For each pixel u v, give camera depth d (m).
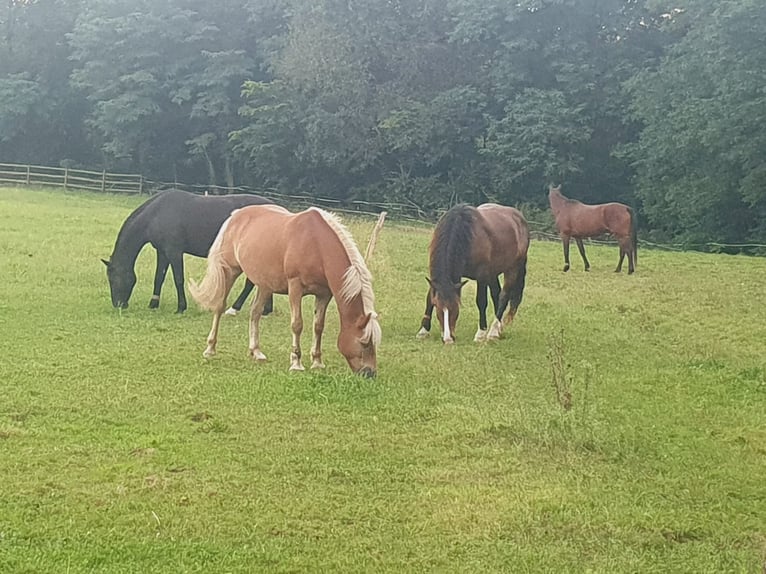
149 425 6.95
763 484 6.42
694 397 8.91
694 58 31.58
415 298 14.33
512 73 37.56
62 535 4.96
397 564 4.84
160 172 46.72
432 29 40.19
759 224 31.83
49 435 6.56
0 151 50.09
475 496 5.84
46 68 48.56
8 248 16.42
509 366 9.92
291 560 4.81
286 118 39.66
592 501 5.86
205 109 42.97
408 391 8.39
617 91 35.94
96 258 16.12
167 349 9.65
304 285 8.87
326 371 9.05
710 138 29.98
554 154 35.44
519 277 12.22
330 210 38.56
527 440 7.11
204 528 5.16
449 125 38.12
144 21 43.72
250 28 45.50
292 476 6.06
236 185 45.88
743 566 4.99
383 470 6.28
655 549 5.25
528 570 4.84
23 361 8.73
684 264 21.80
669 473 6.55
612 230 19.44
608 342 11.61
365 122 38.81
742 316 14.10
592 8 37.06
